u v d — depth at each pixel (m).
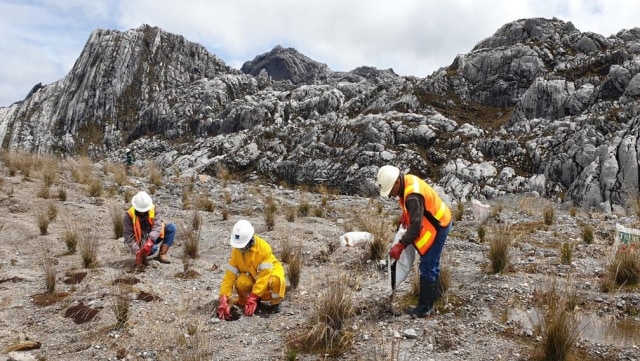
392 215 12.61
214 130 74.00
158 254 7.67
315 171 49.34
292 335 4.91
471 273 6.59
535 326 4.82
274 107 70.88
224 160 56.75
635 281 5.82
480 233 8.95
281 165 52.59
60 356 4.60
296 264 6.58
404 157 45.38
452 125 50.41
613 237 8.69
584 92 45.59
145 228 7.37
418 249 4.94
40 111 103.31
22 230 9.15
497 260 6.59
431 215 4.89
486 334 4.77
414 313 5.19
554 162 36.72
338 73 139.00
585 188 30.80
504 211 12.45
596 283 5.98
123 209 11.46
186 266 7.33
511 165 39.88
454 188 38.81
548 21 63.47
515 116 49.44
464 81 60.09
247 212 12.45
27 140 95.69
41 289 6.30
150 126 87.50
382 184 4.95
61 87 110.56
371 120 53.41
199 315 5.44
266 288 5.62
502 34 65.44
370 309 5.41
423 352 4.43
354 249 8.15
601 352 4.32
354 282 6.48
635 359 4.20
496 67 59.19
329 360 4.38
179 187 16.23
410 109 56.88
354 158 48.44
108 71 102.62
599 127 36.94
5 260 7.59
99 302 5.70
